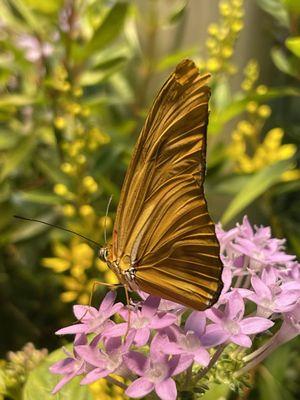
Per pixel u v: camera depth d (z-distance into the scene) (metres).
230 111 0.11
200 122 0.06
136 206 0.07
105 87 0.14
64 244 0.13
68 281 0.11
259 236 0.08
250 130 0.12
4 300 0.13
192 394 0.07
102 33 0.11
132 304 0.07
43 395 0.08
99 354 0.06
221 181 0.12
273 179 0.10
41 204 0.13
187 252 0.06
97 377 0.06
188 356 0.06
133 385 0.06
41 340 0.13
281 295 0.07
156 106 0.06
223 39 0.12
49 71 0.12
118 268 0.07
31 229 0.13
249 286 0.07
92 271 0.11
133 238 0.07
